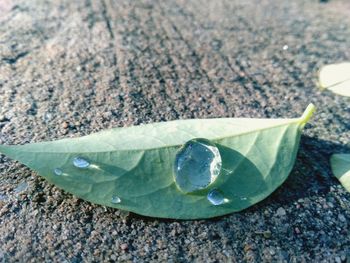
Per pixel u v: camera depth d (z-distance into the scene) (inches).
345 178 3.4
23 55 4.6
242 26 5.6
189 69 4.7
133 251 2.9
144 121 3.9
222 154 3.2
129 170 3.0
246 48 5.1
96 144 3.0
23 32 5.0
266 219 3.1
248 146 3.2
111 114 3.9
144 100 4.1
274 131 3.3
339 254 3.0
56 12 5.5
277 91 4.5
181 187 3.0
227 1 6.3
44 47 4.8
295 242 3.0
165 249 2.9
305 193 3.3
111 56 4.7
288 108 4.2
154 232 3.0
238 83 4.5
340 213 3.2
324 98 4.4
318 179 3.5
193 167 3.0
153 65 4.6
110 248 2.9
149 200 3.0
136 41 5.0
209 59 4.9
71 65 4.5
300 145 3.8
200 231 3.0
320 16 6.1
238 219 3.1
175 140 3.1
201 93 4.3
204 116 4.0
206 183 3.0
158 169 3.0
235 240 3.0
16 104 3.9
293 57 5.1
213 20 5.7
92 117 3.8
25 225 3.0
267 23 5.8
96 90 4.2
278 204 3.2
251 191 3.1
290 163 3.2
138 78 4.4
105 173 3.0
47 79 4.3
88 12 5.5
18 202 3.1
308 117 3.3
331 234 3.1
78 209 3.1
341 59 5.1
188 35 5.3
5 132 3.6
